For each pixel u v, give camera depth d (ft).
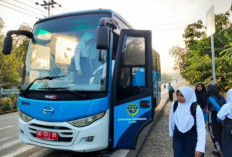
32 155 16.37
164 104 53.98
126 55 13.07
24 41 58.29
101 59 12.76
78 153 16.15
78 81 12.75
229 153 11.07
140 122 12.55
